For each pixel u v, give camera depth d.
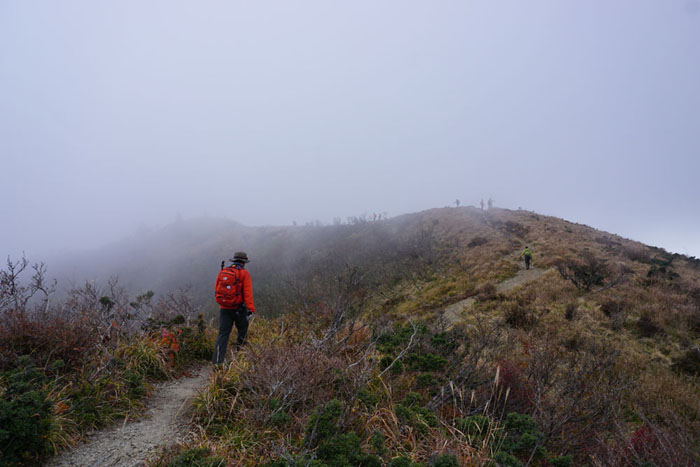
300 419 2.95
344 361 4.12
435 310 16.28
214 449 2.58
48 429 2.59
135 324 5.26
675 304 12.57
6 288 4.46
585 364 5.73
